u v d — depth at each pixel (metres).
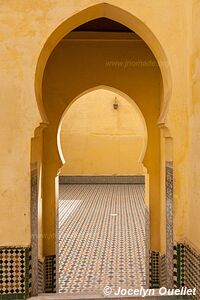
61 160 3.83
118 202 9.07
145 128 3.93
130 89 3.91
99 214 7.71
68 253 5.19
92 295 2.47
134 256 5.07
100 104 11.88
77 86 3.88
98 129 11.91
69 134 11.91
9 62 2.38
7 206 2.35
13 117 2.37
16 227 2.35
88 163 11.97
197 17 2.28
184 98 2.48
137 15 2.46
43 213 3.76
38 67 2.42
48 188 3.79
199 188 2.25
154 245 3.84
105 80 3.90
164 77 2.66
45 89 3.85
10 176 2.36
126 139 11.97
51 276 3.77
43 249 3.74
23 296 2.35
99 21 3.66
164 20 2.48
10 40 2.38
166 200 2.76
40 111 2.42
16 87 2.37
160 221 3.78
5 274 2.34
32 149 2.42
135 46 3.91
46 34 2.40
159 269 3.81
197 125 2.29
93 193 10.34
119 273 4.43
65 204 8.79
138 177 12.03
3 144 2.36
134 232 6.31
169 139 2.60
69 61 3.88
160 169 3.80
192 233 2.37
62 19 2.41
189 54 2.44
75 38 3.82
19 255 2.34
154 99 3.91
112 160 11.97
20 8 2.39
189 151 2.45
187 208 2.48
